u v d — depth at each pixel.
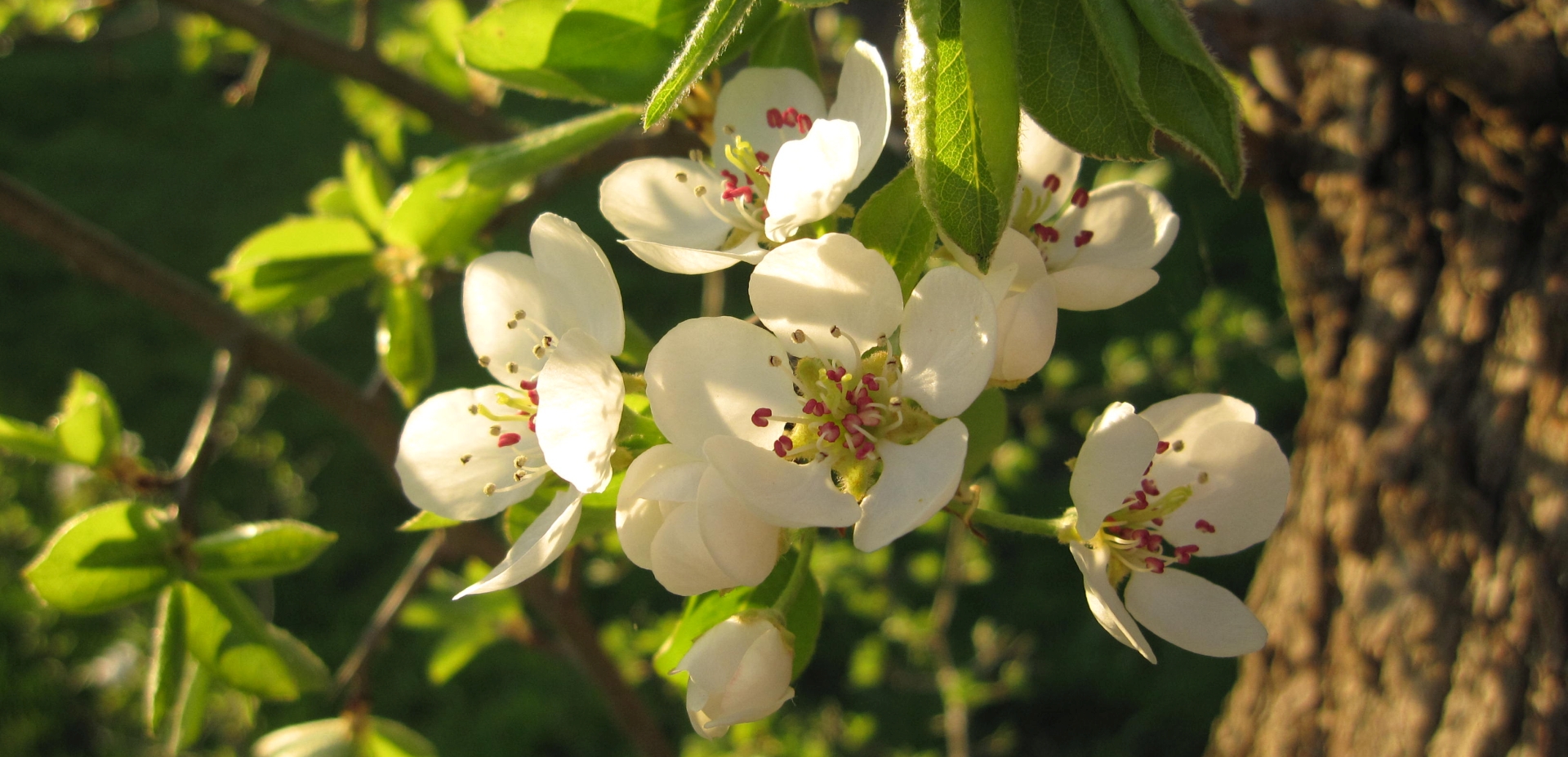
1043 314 0.15
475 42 0.17
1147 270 0.16
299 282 0.24
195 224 0.90
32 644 0.60
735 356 0.16
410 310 0.23
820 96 0.18
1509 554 0.20
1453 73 0.19
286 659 0.21
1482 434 0.20
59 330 0.81
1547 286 0.20
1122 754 0.54
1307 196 0.24
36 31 0.40
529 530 0.16
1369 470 0.22
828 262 0.15
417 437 0.18
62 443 0.22
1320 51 0.24
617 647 0.41
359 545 0.68
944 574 0.47
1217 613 0.17
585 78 0.18
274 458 0.71
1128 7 0.13
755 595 0.17
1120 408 0.15
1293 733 0.22
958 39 0.13
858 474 0.15
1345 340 0.23
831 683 0.57
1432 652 0.20
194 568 0.21
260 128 1.00
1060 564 0.60
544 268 0.16
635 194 0.18
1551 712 0.19
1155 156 0.13
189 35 0.40
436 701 0.62
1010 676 0.44
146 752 0.55
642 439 0.16
